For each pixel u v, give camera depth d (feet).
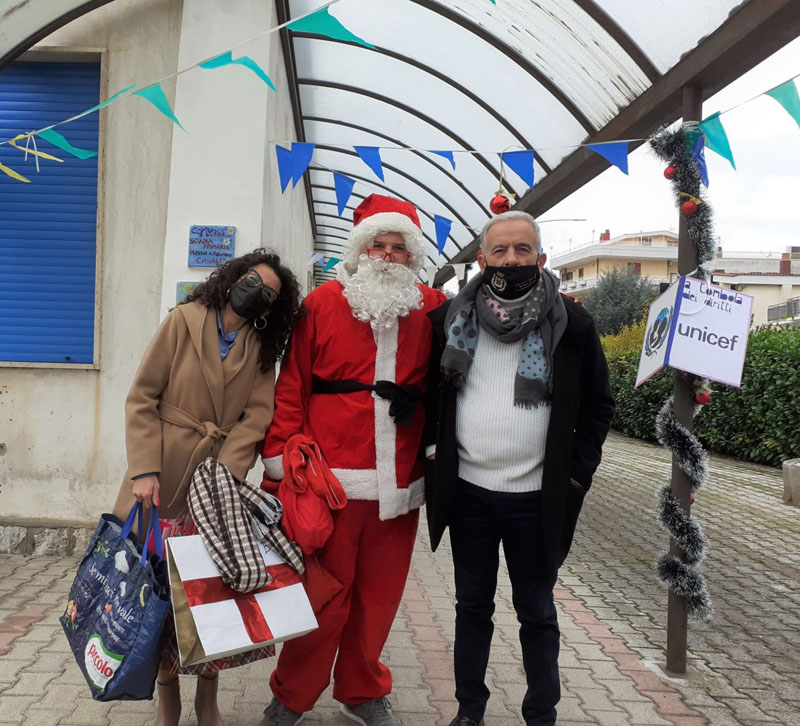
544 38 14.38
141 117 15.70
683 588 11.02
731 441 39.75
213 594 7.09
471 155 23.30
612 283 133.28
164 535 8.07
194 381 7.93
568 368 8.02
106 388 15.74
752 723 9.68
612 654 12.04
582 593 15.74
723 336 10.27
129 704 9.07
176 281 15.08
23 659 10.20
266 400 8.35
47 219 15.81
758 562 19.42
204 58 15.24
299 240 27.61
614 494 29.50
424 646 11.76
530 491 8.15
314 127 25.76
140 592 6.97
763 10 9.71
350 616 8.79
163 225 15.76
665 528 11.23
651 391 49.88
